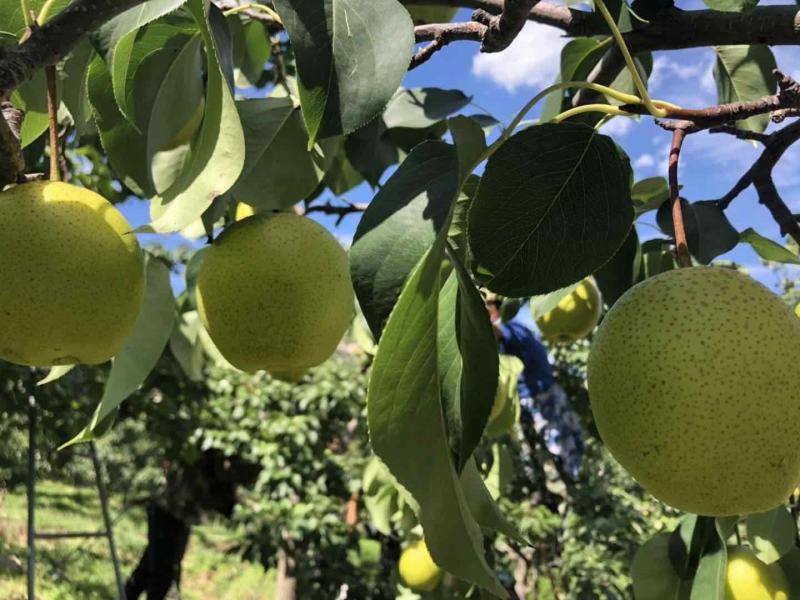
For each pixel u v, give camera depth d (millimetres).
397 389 228
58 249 302
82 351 322
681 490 258
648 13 374
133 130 399
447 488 240
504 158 305
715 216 484
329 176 654
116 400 461
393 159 591
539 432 1479
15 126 362
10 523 2809
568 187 309
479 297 268
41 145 472
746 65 592
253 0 594
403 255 281
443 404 298
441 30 442
